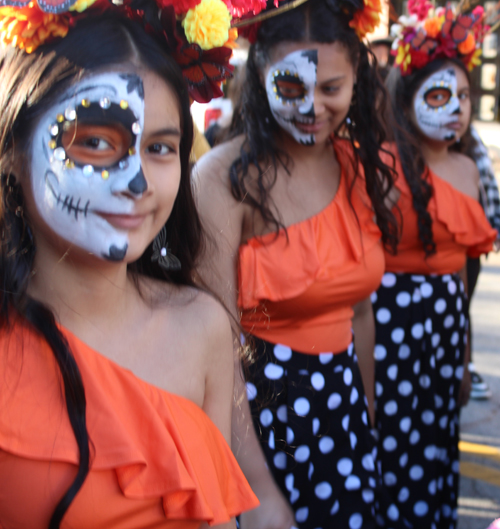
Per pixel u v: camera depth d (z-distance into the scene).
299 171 1.55
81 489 0.79
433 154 2.18
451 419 2.16
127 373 0.88
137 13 0.88
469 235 2.12
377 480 1.70
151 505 0.85
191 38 0.90
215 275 1.36
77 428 0.79
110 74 0.79
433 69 2.10
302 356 1.51
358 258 1.54
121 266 0.91
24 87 0.78
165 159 0.87
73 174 0.78
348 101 1.49
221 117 2.91
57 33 0.79
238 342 1.27
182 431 0.90
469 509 2.40
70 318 0.88
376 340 2.07
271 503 1.31
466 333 2.29
